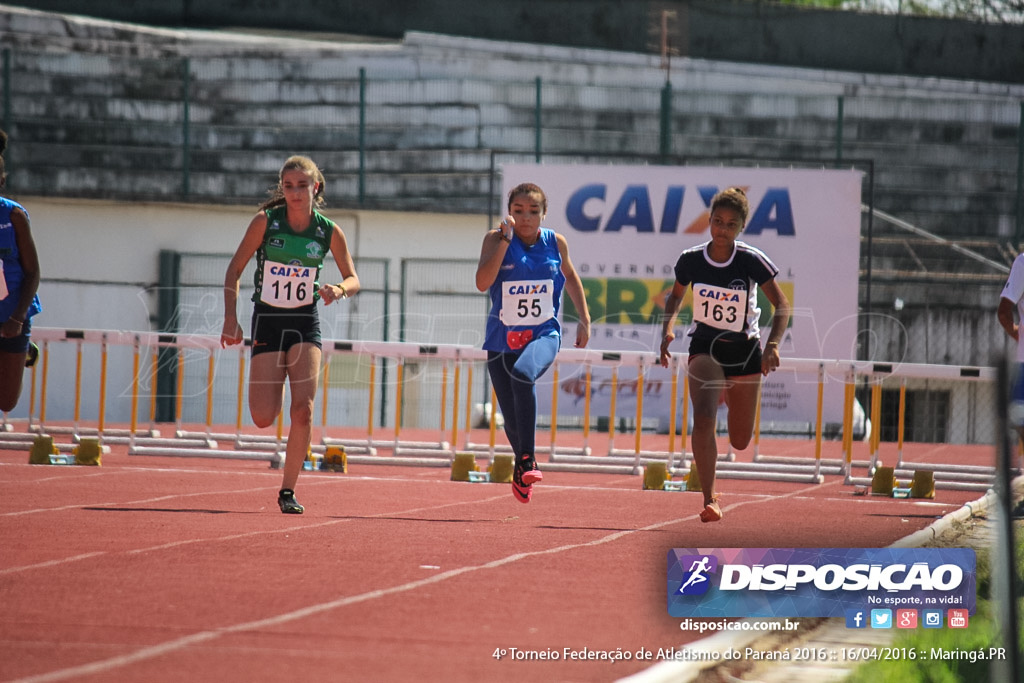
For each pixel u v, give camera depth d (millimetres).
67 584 7371
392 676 5242
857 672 6164
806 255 33406
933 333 39750
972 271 40562
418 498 14320
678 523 11984
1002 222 43531
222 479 16500
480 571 8281
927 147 43875
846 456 19594
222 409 36844
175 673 5180
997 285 40000
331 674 5230
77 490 14203
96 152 43250
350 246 39062
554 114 43781
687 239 33469
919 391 38781
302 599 6988
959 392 38844
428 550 9312
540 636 6191
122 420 37781
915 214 43375
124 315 38594
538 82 38406
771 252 33469
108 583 7426
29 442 22781
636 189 33531
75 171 41688
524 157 42750
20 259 11500
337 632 6102
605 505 14055
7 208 11359
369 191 43125
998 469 4570
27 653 5527
